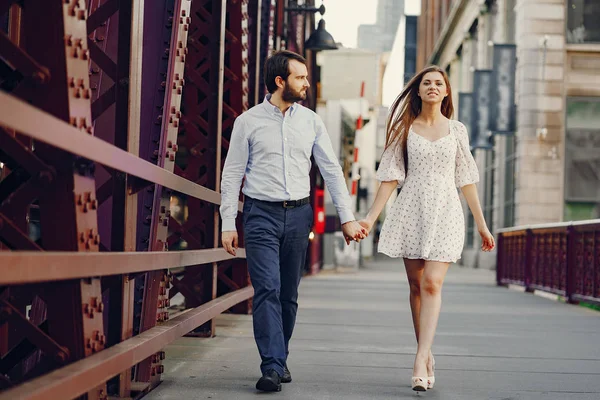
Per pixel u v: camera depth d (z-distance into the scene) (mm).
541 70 25531
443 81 5238
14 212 3297
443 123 5289
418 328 5457
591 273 12281
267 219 5027
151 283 4953
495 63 25781
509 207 28016
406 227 5207
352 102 26203
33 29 3139
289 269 5242
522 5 25984
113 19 4840
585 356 6984
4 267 2494
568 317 10703
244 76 8906
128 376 4602
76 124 3207
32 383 2926
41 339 3379
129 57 4078
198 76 7465
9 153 3215
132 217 4320
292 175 5059
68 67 3139
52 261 2883
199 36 7520
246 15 8961
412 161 5227
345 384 5363
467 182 5352
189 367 5891
